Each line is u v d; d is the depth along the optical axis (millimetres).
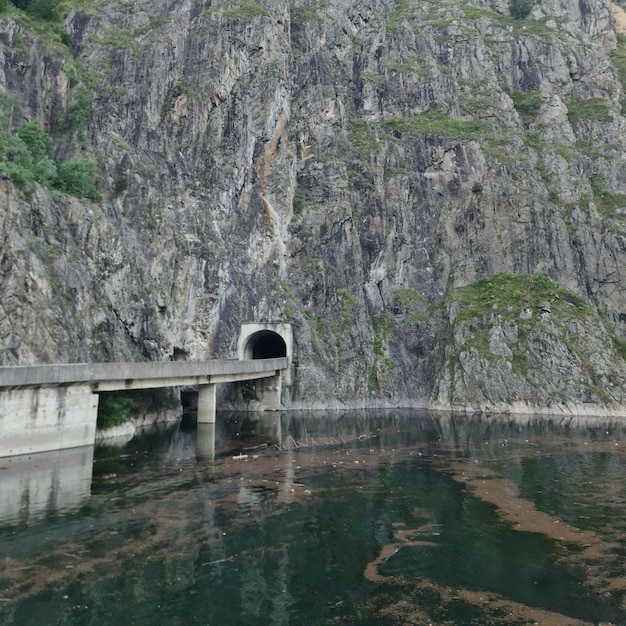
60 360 37031
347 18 92938
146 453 34156
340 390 62531
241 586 15258
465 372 62406
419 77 89188
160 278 55250
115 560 16859
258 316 63000
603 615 13773
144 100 63188
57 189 47344
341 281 68875
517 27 106438
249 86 69812
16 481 25953
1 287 35750
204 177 64188
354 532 19938
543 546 18734
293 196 71188
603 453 35969
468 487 26734
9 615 13234
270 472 29438
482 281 71125
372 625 13172
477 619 13508
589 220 77000
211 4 74562
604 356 60688
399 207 76188
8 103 47688
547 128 88875
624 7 131875
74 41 64625
